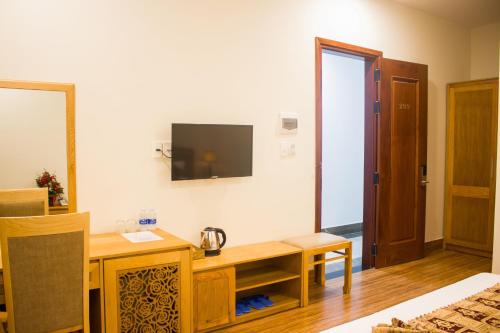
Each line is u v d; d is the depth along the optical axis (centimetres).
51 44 251
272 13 344
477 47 532
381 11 426
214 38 313
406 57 455
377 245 419
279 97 353
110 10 269
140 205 287
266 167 349
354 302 329
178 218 304
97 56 266
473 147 471
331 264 435
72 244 191
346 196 584
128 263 228
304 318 298
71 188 261
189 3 300
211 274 272
